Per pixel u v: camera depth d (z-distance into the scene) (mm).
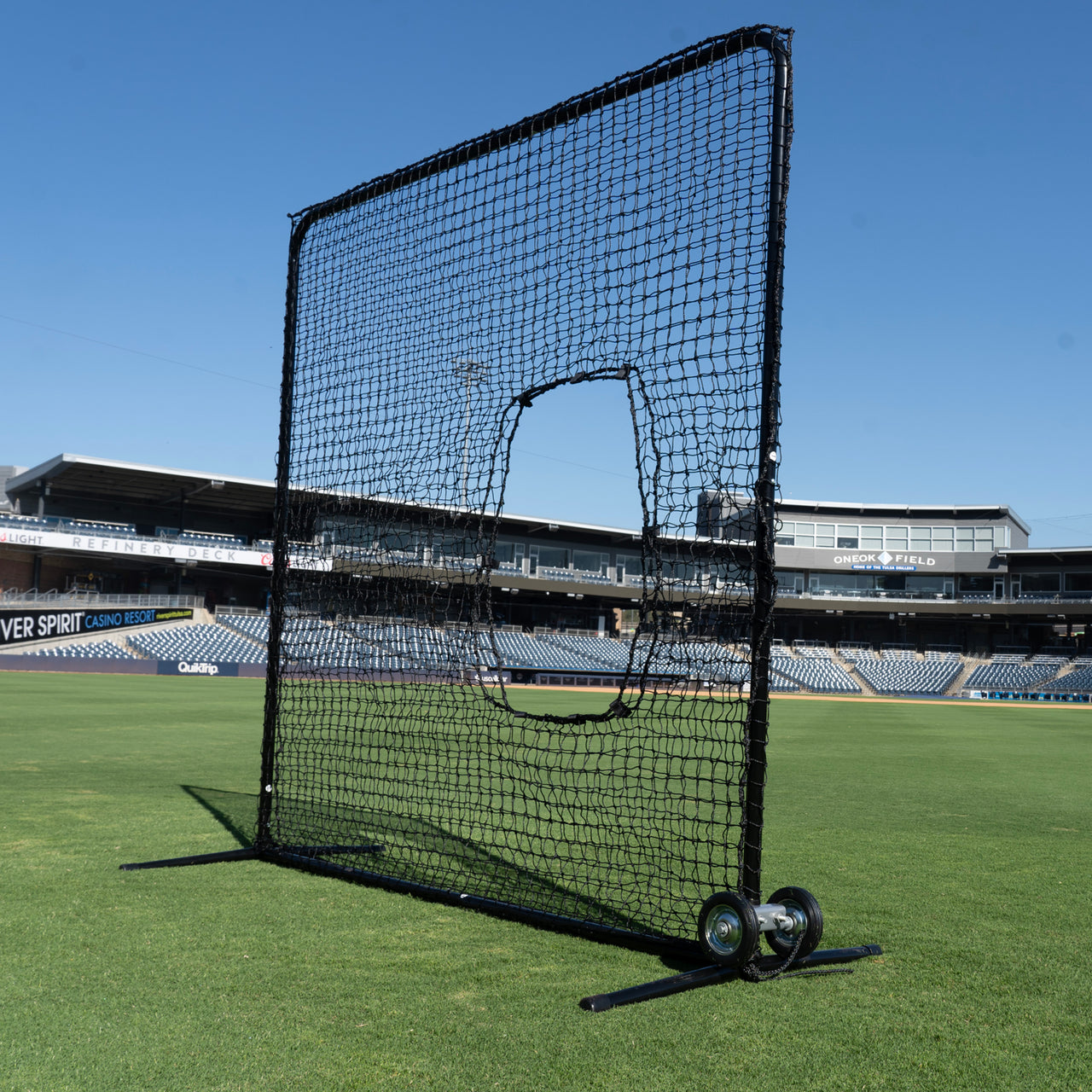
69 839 5883
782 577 55188
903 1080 2729
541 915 4262
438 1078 2664
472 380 5199
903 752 13898
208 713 16906
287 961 3652
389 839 5961
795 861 5848
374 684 5977
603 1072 2725
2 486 60031
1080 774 11328
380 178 5750
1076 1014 3289
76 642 37562
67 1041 2877
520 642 47594
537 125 4883
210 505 45469
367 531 5742
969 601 51406
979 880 5375
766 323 3822
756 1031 3074
